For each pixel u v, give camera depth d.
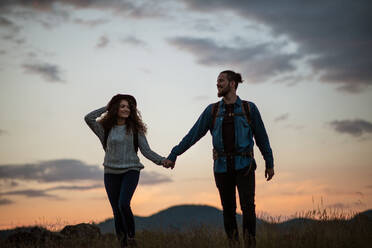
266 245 5.34
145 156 5.86
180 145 5.85
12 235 6.64
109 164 5.77
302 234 5.53
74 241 6.36
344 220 6.02
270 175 5.62
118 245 5.80
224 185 5.50
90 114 5.94
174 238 5.92
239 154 5.39
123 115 5.83
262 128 5.54
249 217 5.30
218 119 5.53
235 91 5.64
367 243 5.49
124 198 5.59
